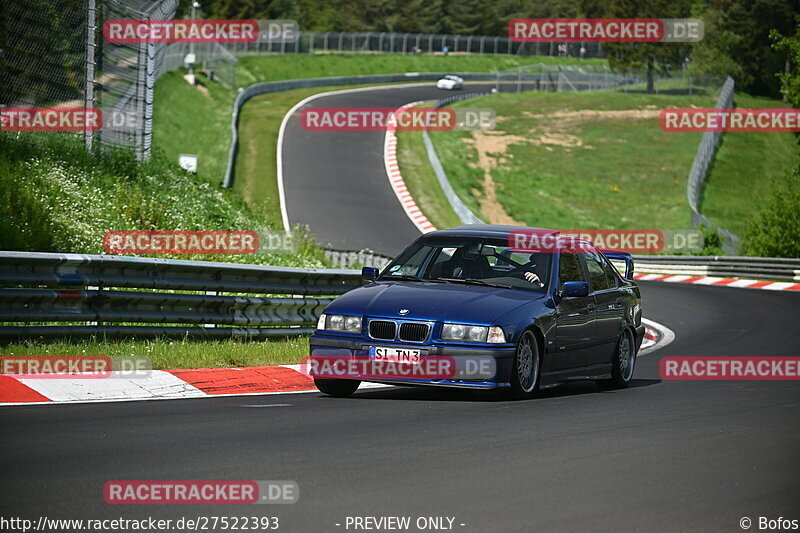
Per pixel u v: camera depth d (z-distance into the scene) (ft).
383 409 105.50
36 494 62.80
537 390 119.44
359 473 71.05
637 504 64.23
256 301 161.89
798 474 75.36
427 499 63.77
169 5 317.83
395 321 114.21
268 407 105.19
